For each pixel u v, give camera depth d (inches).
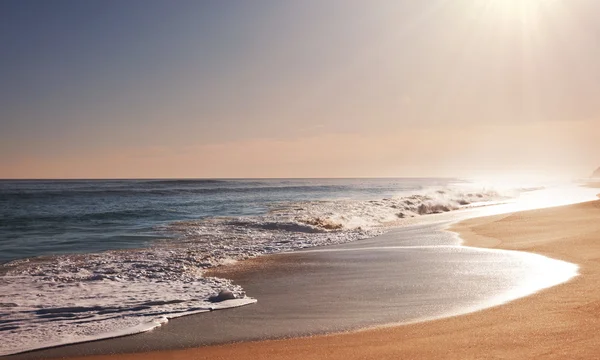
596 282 402.9
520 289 393.1
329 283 459.2
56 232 906.1
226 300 396.5
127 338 305.9
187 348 285.3
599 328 277.4
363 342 281.7
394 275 482.0
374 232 850.8
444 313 339.3
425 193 1899.6
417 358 244.8
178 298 405.4
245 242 749.3
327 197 2111.2
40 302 391.5
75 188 3277.6
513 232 755.4
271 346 283.1
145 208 1464.1
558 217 922.7
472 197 1747.0
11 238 826.8
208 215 1219.2
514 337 269.6
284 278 487.2
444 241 705.6
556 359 230.4
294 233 850.8
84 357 274.7
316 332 309.9
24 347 289.7
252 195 2351.1
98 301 395.5
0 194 2201.0
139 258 603.8
